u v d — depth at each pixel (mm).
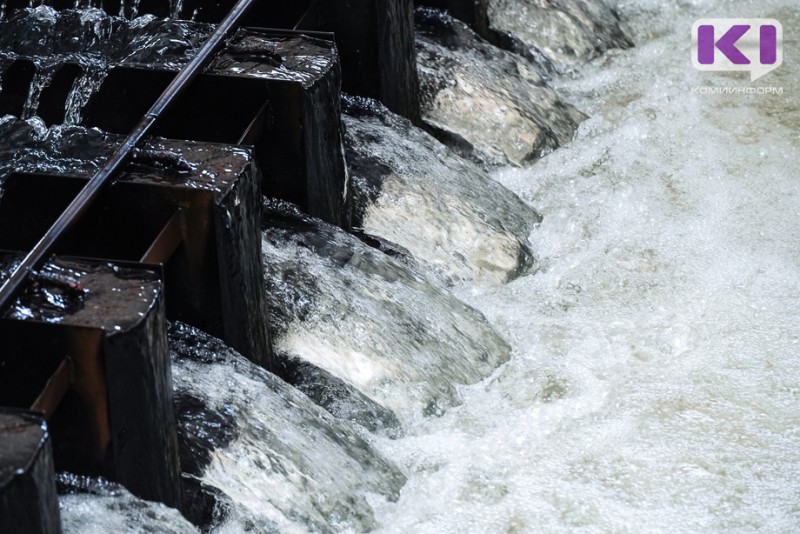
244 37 18766
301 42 18703
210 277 15109
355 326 17156
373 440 16531
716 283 20578
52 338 12227
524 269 20750
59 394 12227
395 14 21453
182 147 15539
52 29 23266
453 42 25328
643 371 18469
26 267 12859
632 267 21031
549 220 22234
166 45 21375
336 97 18406
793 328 19438
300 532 14344
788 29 29094
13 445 10766
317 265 17734
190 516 14062
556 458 16625
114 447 12828
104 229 14797
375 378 16844
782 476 16328
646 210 22625
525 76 25438
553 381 18047
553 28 27359
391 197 20391
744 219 22391
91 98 19328
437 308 18391
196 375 15086
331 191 18969
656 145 24531
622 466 16500
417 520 15359
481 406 17453
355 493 15078
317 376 16641
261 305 16078
